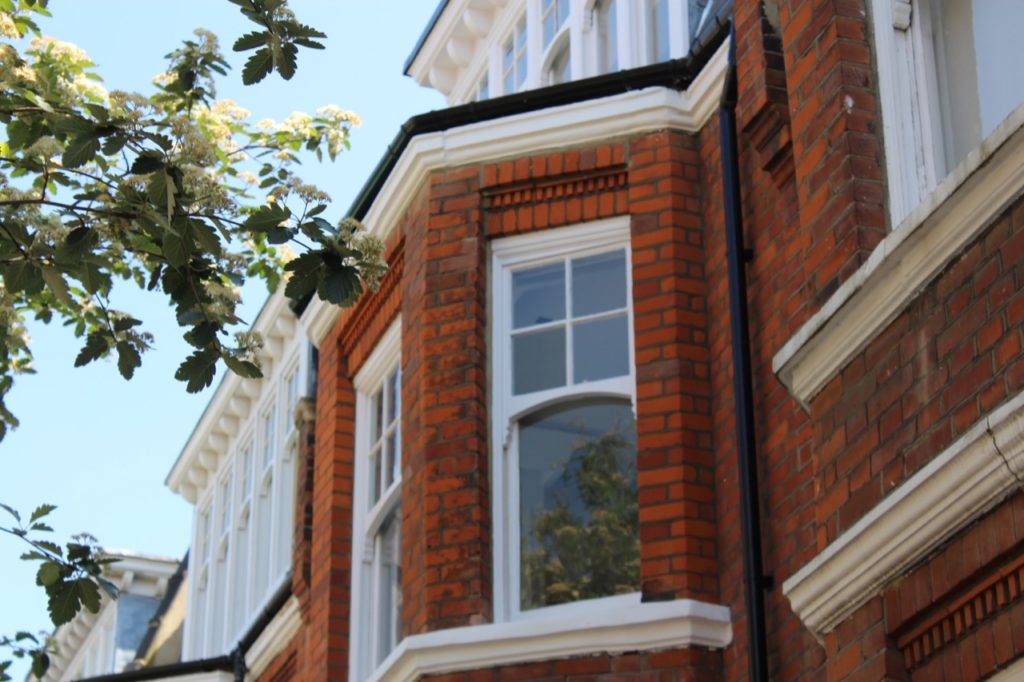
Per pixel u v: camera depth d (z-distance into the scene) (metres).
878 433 8.59
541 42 17.89
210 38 11.99
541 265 12.99
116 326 9.49
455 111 13.34
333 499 14.57
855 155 9.53
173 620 24.33
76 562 9.67
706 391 11.91
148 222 9.30
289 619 16.17
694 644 10.95
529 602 12.02
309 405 16.70
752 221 11.66
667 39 15.77
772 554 10.64
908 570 8.20
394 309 14.01
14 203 9.45
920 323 8.44
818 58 9.99
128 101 9.20
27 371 11.91
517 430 12.60
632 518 12.02
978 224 8.11
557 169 12.96
